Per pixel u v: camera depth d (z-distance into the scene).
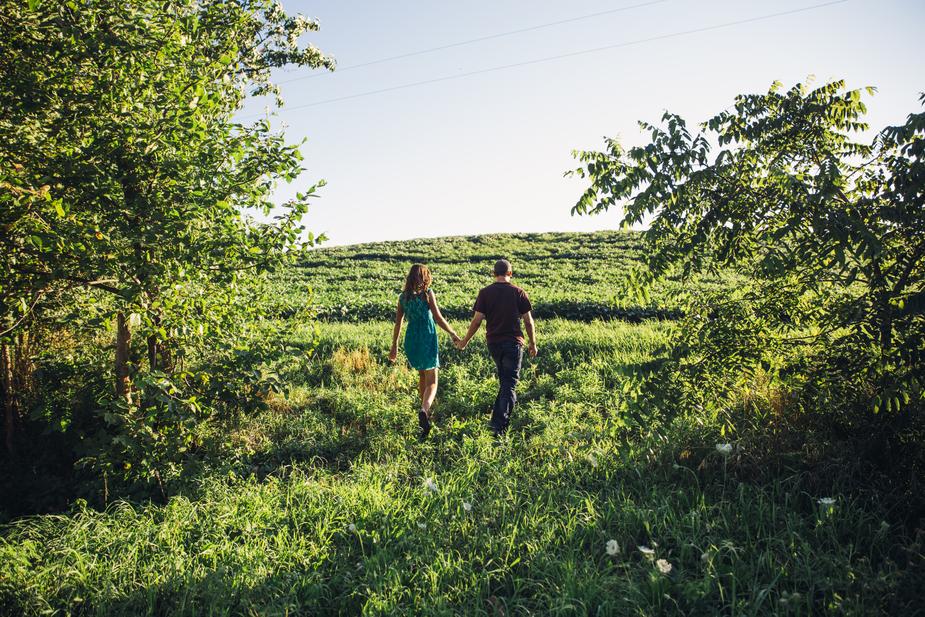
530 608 3.04
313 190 4.93
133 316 4.73
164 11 4.80
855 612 2.58
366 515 3.94
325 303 16.89
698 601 2.82
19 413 5.77
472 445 5.36
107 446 4.61
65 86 4.38
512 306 6.14
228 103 5.95
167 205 4.40
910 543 3.11
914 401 3.71
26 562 3.56
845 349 3.81
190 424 4.85
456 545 3.65
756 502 3.68
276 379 5.27
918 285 3.52
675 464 4.16
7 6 4.11
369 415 6.60
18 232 4.32
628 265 25.50
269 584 3.31
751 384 4.99
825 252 3.52
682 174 3.80
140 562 3.64
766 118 4.08
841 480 3.70
